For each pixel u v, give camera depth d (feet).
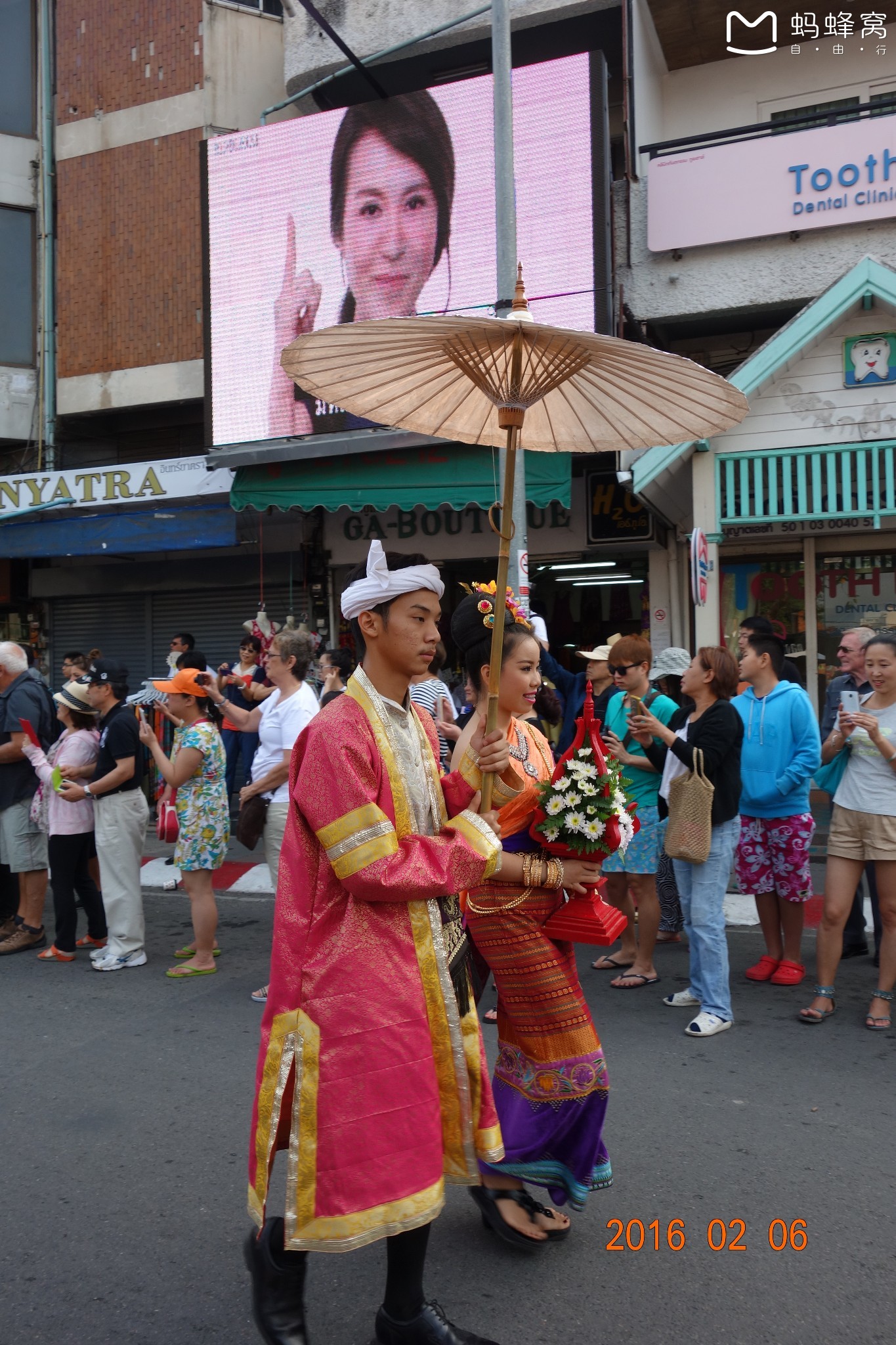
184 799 19.81
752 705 18.89
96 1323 9.11
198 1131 13.14
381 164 33.99
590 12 33.58
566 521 35.91
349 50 31.78
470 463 32.09
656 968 19.97
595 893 10.16
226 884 28.76
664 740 16.19
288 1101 7.61
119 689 20.76
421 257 33.50
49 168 44.57
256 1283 7.88
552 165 31.37
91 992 19.08
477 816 7.89
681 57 37.32
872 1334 8.65
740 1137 12.51
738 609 36.19
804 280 32.22
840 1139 12.42
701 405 8.59
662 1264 9.78
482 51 36.04
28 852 22.09
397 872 7.24
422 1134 7.38
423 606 7.91
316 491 33.60
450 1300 9.25
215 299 36.37
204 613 42.73
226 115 41.73
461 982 8.08
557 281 31.40
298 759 7.76
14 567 44.93
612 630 38.50
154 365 42.29
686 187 32.86
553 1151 9.96
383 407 8.93
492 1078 10.46
